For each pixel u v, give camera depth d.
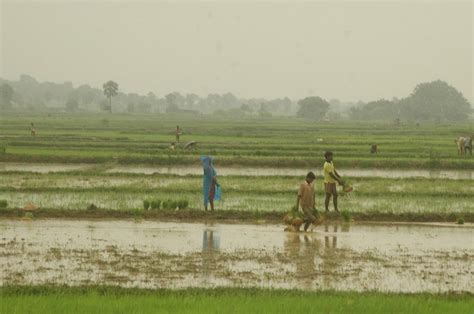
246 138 151.62
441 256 37.50
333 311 24.22
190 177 74.62
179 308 24.08
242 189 63.81
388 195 61.59
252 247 38.75
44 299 25.31
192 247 38.34
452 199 60.09
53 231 42.47
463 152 109.94
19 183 67.31
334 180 50.91
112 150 108.62
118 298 25.84
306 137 158.50
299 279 31.44
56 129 178.00
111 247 37.72
